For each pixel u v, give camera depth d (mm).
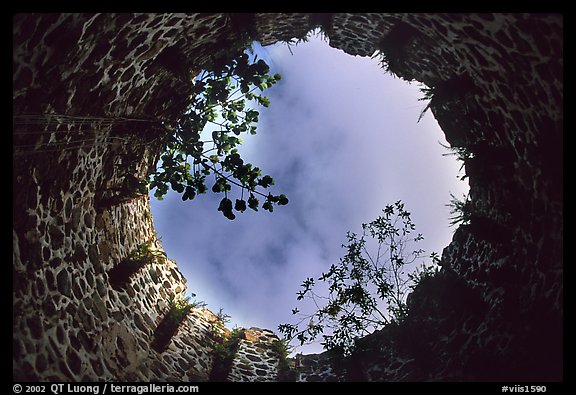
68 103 3082
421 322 5254
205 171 4789
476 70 3830
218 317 7109
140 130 4438
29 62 2480
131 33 3307
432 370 4383
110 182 4449
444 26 3703
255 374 5859
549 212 3445
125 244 5059
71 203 3678
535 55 2977
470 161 4539
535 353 3234
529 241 3785
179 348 5359
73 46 2783
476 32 3385
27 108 2660
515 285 3934
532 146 3543
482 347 3895
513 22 2932
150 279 5660
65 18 2551
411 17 4023
